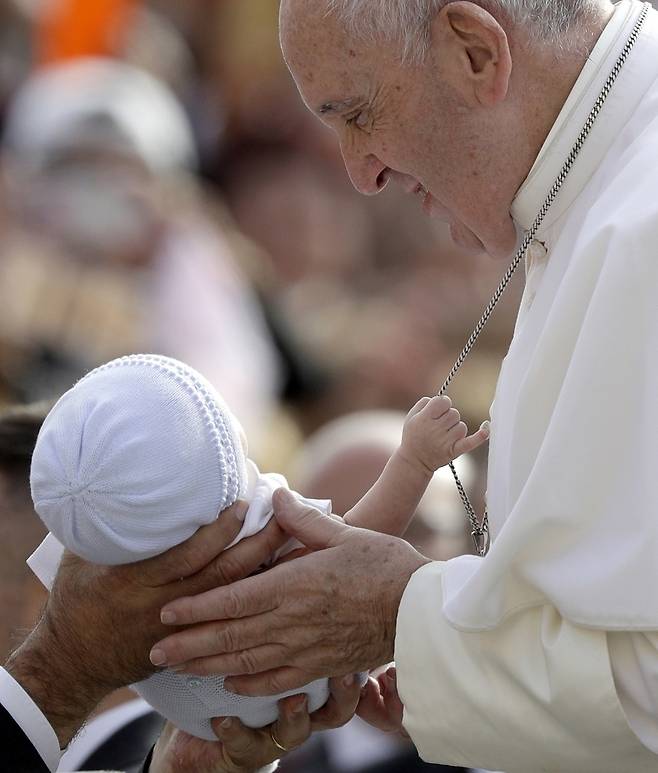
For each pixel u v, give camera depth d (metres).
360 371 29.06
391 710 13.16
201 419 11.59
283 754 12.88
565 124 12.02
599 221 11.66
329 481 18.44
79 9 31.62
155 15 35.31
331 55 11.99
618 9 12.30
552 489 11.06
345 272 32.69
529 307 12.63
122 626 12.07
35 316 25.12
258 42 35.59
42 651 12.33
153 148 27.98
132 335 25.86
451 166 12.24
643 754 11.06
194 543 11.77
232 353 27.11
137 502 11.34
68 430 11.51
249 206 32.72
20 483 14.60
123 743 14.97
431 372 29.44
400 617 11.62
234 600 11.77
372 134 12.26
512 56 11.97
